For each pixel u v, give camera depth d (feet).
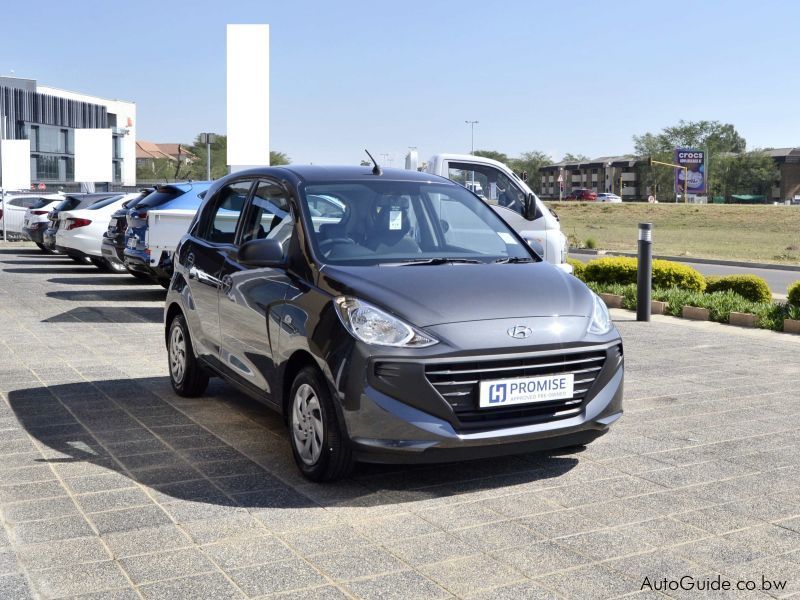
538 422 14.47
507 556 11.93
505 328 14.24
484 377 14.08
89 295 43.62
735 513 13.65
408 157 41.52
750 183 484.74
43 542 12.28
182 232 36.68
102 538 12.43
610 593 10.84
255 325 16.70
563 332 14.60
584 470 15.79
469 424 13.97
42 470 15.55
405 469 15.74
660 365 26.32
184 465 15.90
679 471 15.76
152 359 26.48
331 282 15.06
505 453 14.29
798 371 25.40
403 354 13.73
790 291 37.35
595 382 14.99
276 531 12.76
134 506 13.75
